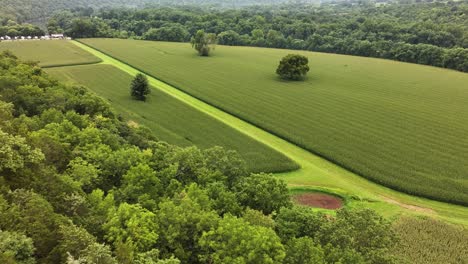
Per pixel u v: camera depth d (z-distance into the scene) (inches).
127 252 998.4
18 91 2326.5
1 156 1201.4
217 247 1108.5
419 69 6235.2
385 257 1167.6
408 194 2358.5
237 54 7303.2
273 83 5073.8
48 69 5428.2
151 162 1713.8
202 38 6879.9
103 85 4667.8
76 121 2086.6
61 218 1072.2
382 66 6461.6
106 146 1761.8
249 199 1568.7
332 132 3304.6
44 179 1268.5
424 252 1700.3
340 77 5556.1
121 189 1466.5
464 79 5511.8
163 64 6077.8
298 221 1384.1
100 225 1172.5
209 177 1638.8
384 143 3075.8
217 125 3425.2
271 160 2726.4
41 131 1699.1
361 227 1246.9
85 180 1451.8
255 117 3649.1
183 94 4495.6
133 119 3452.3
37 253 959.6
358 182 2503.7
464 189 2361.0
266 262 1043.3
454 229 1902.1
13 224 976.3
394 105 4151.1
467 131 3371.1
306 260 1104.8
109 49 7219.5
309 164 2753.4
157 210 1312.7
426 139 3174.2
